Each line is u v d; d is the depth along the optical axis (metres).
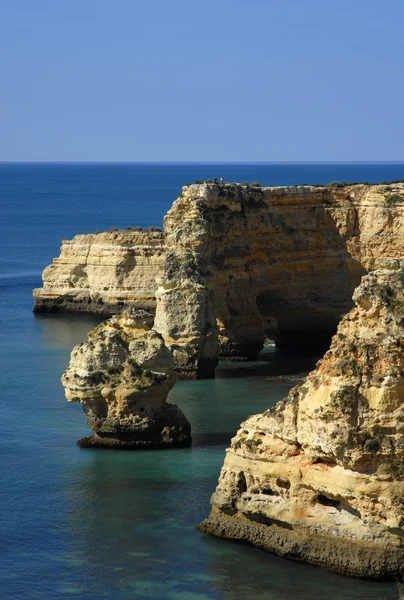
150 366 77.62
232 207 117.69
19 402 91.25
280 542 56.91
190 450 76.44
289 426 56.56
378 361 54.56
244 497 58.53
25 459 74.75
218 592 54.12
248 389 98.94
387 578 53.62
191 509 64.56
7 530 62.19
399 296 55.69
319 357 117.25
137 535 60.94
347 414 53.75
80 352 77.00
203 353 105.25
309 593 53.34
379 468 53.19
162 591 54.56
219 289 113.31
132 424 76.31
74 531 61.84
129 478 70.44
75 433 81.31
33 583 55.78
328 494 54.72
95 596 54.38
